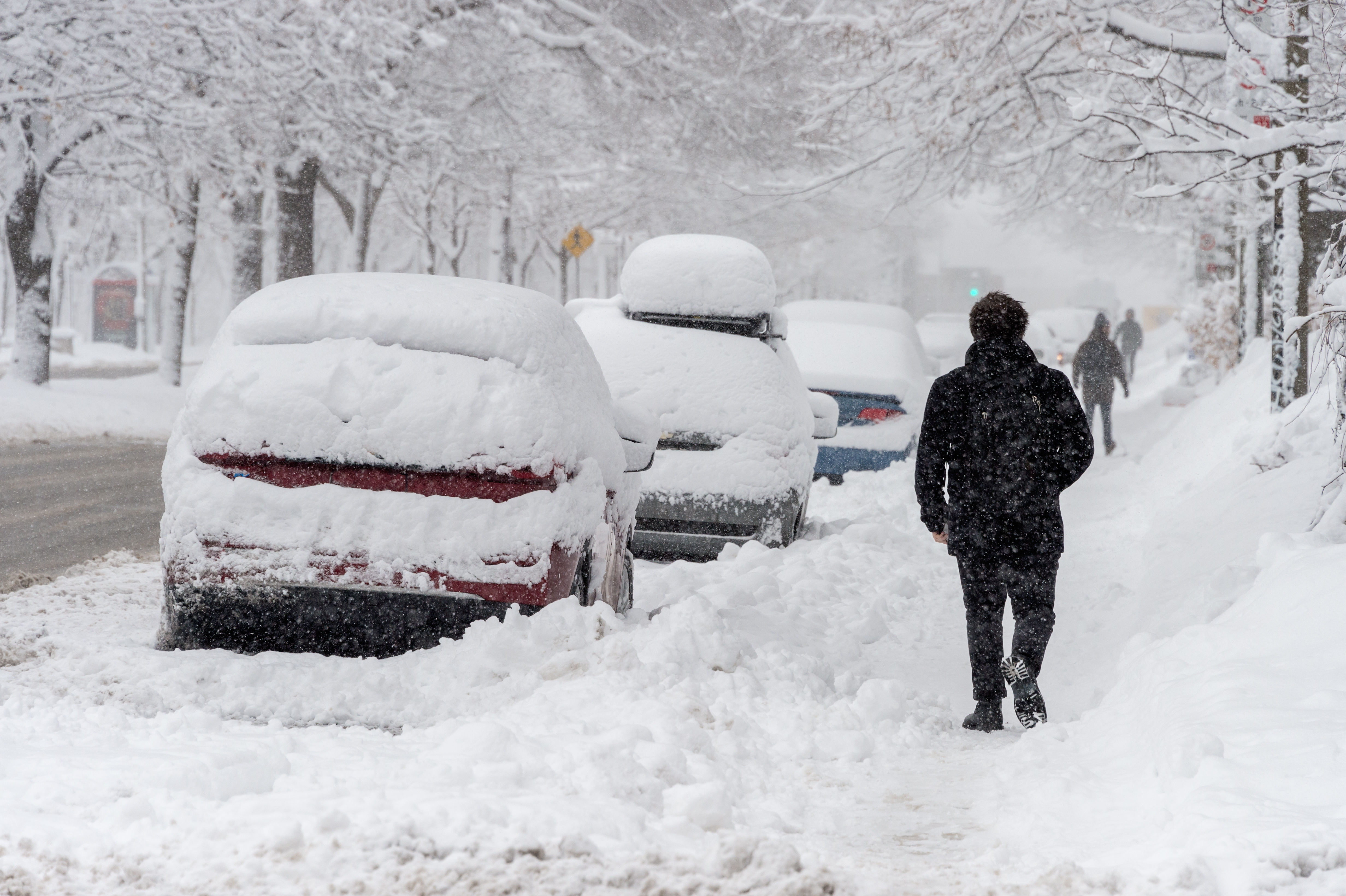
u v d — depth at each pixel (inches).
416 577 679.7
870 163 2237.9
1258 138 1031.6
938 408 716.7
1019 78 1980.8
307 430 685.3
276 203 3339.1
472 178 3769.7
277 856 397.4
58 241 7106.3
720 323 1306.6
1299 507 992.9
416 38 3164.4
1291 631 629.9
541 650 669.9
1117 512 1589.6
